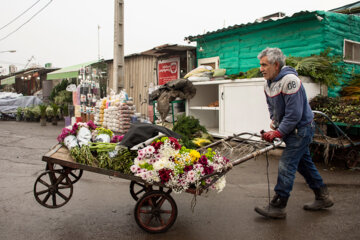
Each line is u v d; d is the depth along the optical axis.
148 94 13.27
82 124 4.30
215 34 10.35
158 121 10.24
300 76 6.87
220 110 8.46
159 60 12.77
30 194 4.63
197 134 8.24
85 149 3.60
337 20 8.08
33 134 11.66
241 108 7.88
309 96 7.11
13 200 4.37
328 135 7.17
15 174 5.75
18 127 14.50
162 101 9.20
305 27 8.17
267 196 4.54
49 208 3.93
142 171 3.25
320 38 7.86
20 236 3.28
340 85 8.12
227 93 8.22
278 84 3.48
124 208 4.12
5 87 31.42
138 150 3.33
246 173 5.79
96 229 3.47
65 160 3.58
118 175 3.43
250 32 9.52
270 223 3.58
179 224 3.60
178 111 10.66
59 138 4.12
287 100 3.42
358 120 5.75
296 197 4.41
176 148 3.36
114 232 3.39
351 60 8.55
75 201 4.37
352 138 6.55
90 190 4.86
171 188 3.28
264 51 3.55
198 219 3.74
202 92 10.02
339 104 6.55
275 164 6.37
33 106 18.91
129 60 14.32
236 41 9.95
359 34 8.70
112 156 3.61
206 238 3.23
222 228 3.47
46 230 3.43
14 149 8.33
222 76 8.84
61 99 17.55
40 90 24.30
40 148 8.52
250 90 7.64
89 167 3.51
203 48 11.12
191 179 3.17
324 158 6.48
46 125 15.69
